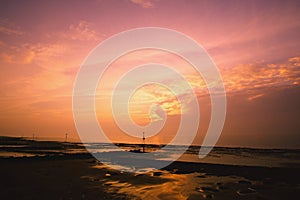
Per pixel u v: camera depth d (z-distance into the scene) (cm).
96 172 1919
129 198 1192
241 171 2128
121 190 1349
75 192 1259
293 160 3312
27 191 1254
